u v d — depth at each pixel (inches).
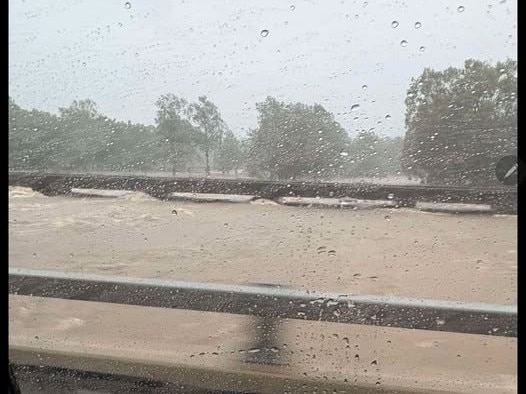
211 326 111.1
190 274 120.1
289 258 121.6
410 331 104.7
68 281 127.0
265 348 101.3
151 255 129.1
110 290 124.2
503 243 117.6
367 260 117.7
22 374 97.1
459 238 117.2
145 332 109.6
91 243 137.1
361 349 99.2
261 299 111.5
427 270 113.9
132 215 142.3
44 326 114.3
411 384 88.3
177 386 91.6
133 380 93.4
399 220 126.0
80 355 101.9
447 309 103.7
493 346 99.6
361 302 107.2
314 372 92.8
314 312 108.7
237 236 131.7
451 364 93.7
